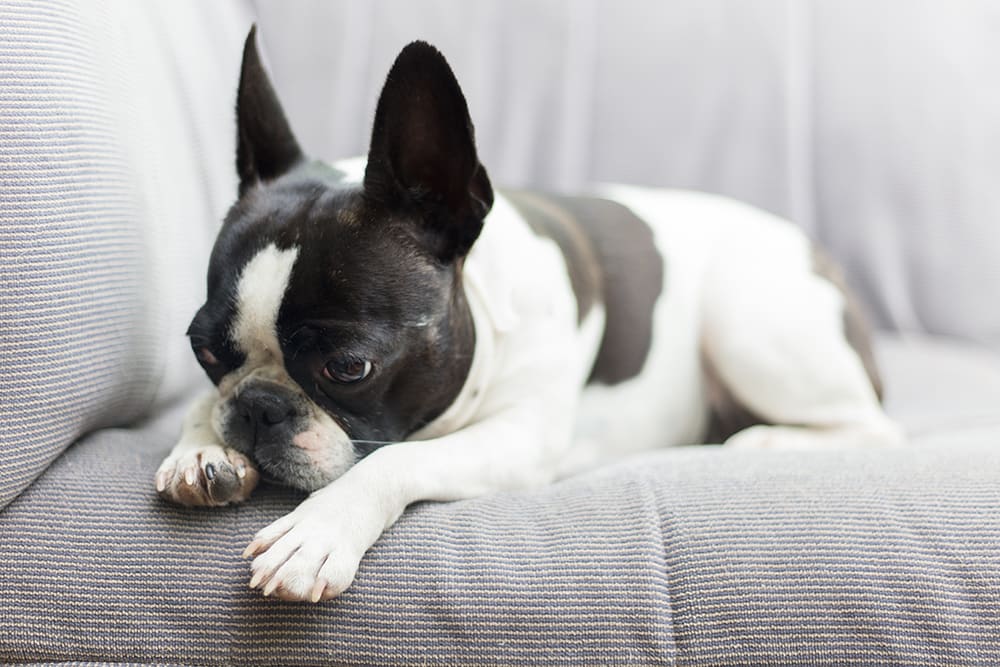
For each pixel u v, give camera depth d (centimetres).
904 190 107
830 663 57
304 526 59
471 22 105
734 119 107
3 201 61
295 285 64
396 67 64
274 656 58
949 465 67
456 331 69
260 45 103
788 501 63
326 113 104
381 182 66
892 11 107
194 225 81
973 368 101
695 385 88
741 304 86
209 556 60
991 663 57
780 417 85
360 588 59
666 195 94
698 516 62
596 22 107
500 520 63
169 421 79
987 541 60
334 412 66
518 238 77
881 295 108
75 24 68
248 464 65
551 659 58
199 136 85
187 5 90
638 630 58
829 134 108
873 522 61
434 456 66
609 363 83
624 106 107
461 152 66
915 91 107
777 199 107
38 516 62
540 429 73
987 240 106
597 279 82
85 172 66
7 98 62
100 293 66
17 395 61
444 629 58
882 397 89
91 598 59
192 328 67
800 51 108
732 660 58
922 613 58
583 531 62
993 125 107
